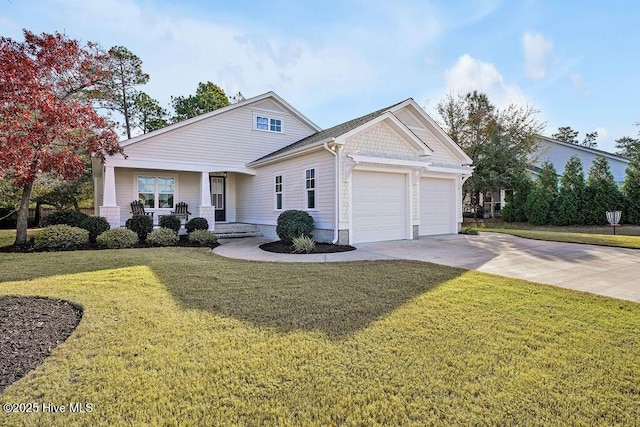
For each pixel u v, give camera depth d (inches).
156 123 1123.9
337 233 397.4
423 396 94.1
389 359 114.1
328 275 238.8
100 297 183.8
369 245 402.6
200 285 210.7
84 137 400.8
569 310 162.7
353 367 108.9
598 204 649.6
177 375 104.3
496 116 876.6
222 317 153.6
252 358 114.7
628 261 291.6
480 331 137.3
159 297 184.7
